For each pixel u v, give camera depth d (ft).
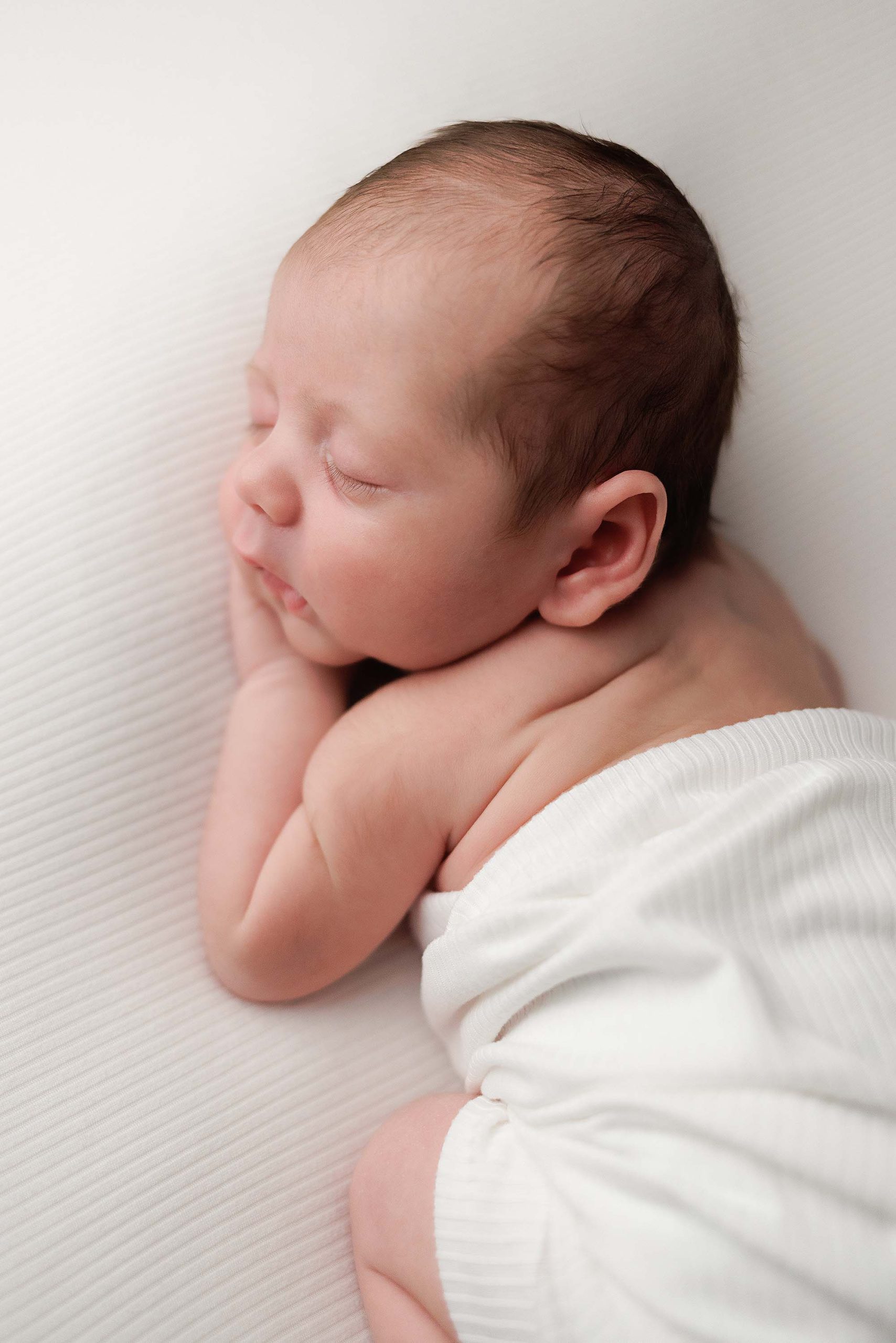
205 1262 2.67
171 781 3.18
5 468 3.17
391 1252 2.63
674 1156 2.24
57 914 2.95
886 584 3.89
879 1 4.28
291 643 3.19
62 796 3.02
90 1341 2.52
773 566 3.76
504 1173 2.50
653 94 4.00
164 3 3.95
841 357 3.95
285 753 3.16
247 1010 3.04
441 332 2.63
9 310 3.37
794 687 3.14
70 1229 2.61
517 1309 2.38
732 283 3.74
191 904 3.13
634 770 2.70
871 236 4.08
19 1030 2.80
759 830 2.46
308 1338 2.67
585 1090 2.41
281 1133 2.89
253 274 3.54
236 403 3.45
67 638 3.11
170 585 3.26
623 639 2.95
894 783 2.68
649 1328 2.20
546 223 2.68
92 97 3.75
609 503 2.73
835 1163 2.13
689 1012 2.35
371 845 2.90
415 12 3.99
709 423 2.98
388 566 2.79
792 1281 2.11
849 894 2.45
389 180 2.81
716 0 4.15
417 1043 3.13
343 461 2.74
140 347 3.38
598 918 2.48
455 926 2.77
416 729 2.90
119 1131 2.75
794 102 4.12
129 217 3.54
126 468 3.26
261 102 3.78
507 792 2.85
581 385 2.67
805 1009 2.31
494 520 2.74
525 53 3.96
